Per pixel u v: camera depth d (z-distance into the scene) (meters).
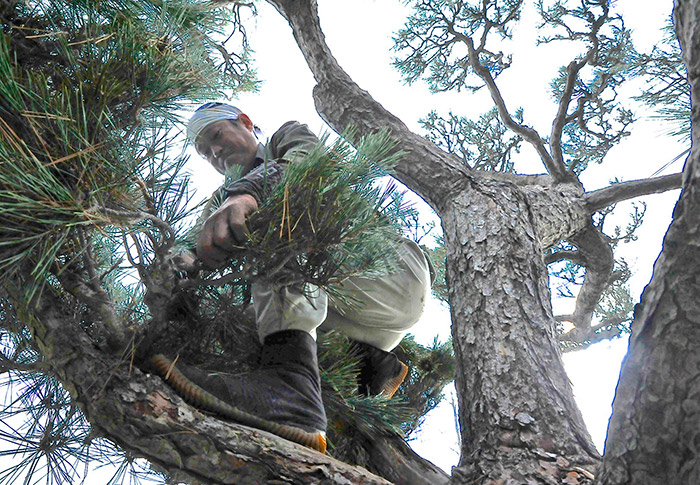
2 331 2.01
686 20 1.50
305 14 4.07
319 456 1.82
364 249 1.83
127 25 1.87
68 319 1.76
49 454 1.96
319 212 1.76
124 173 1.66
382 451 2.54
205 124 2.42
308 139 2.30
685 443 1.47
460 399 2.52
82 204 1.60
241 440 1.75
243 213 1.75
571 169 4.11
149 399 1.71
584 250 4.00
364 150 1.84
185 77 1.89
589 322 4.47
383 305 2.52
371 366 2.66
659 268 1.49
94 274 1.75
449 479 2.27
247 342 2.10
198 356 2.00
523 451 2.16
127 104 1.78
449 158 3.56
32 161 1.57
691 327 1.44
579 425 2.26
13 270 1.60
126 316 1.91
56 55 1.84
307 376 1.97
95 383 1.69
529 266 2.90
